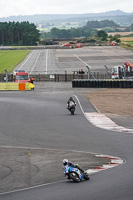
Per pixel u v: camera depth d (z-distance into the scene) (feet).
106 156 160.56
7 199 104.99
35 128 229.25
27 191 113.29
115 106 306.55
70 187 112.16
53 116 268.82
